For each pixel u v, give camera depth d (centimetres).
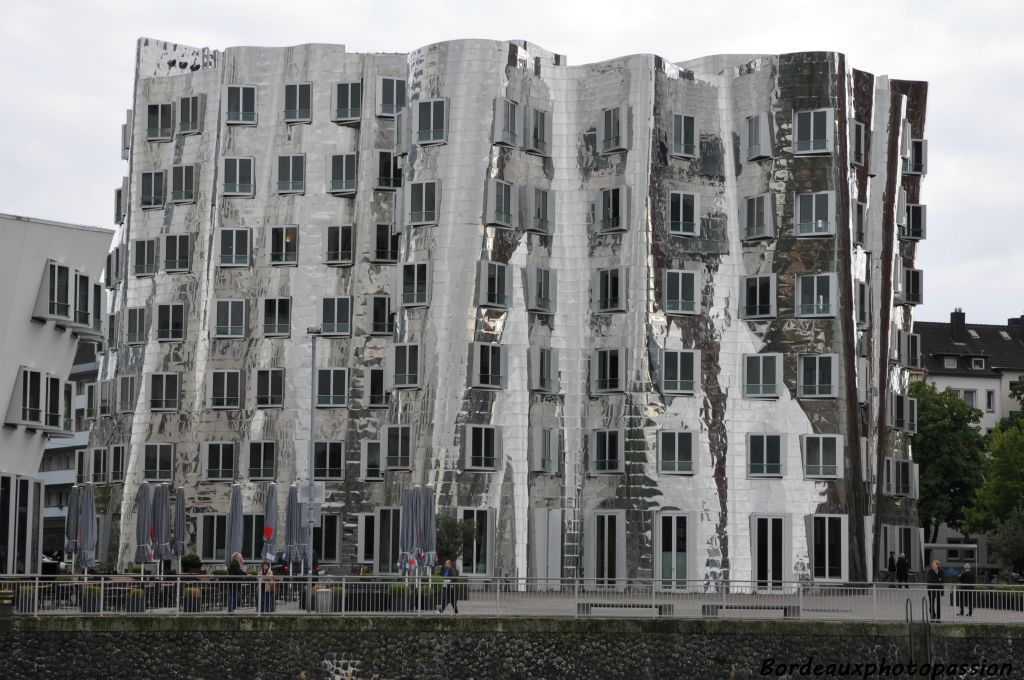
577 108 8800
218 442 9269
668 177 8594
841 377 8444
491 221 8450
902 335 9794
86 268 6706
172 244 9556
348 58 9438
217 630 5316
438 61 8625
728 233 8669
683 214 8588
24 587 5191
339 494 9056
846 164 8638
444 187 8525
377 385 9088
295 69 9456
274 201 9394
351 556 8938
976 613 5738
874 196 9581
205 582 5394
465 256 8450
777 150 8606
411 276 8550
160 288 9556
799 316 8506
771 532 8338
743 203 8650
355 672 5403
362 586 5525
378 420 9056
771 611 5741
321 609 5462
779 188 8581
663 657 5616
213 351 9369
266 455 9188
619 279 8525
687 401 8431
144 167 9725
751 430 8444
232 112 9469
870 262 9262
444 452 8325
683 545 8294
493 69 8556
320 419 9175
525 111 8638
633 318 8475
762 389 8456
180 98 9675
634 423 8388
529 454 8419
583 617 5612
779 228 8569
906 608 5675
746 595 5750
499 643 5525
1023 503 11400
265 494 9162
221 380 9319
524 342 8500
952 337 15338
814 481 8381
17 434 6500
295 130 9419
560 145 8794
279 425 9200
